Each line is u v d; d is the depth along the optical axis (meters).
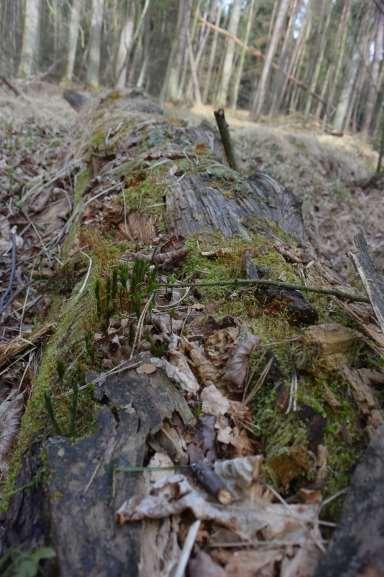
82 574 0.89
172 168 2.76
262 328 1.53
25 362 1.88
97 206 2.76
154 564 0.93
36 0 9.35
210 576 0.92
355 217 5.12
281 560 0.94
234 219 2.27
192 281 1.84
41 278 2.59
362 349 1.41
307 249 2.29
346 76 11.68
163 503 1.01
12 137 5.32
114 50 12.79
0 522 1.13
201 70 16.27
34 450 1.22
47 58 13.39
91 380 1.36
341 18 12.55
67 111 7.21
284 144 6.71
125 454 1.13
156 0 12.15
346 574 0.85
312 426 1.19
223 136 3.61
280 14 10.76
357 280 2.57
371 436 1.13
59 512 1.01
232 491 1.06
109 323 1.58
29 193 3.62
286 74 11.98
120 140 3.63
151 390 1.33
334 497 1.04
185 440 1.22
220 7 15.70
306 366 1.34
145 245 2.25
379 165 6.16
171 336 1.54
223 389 1.37
